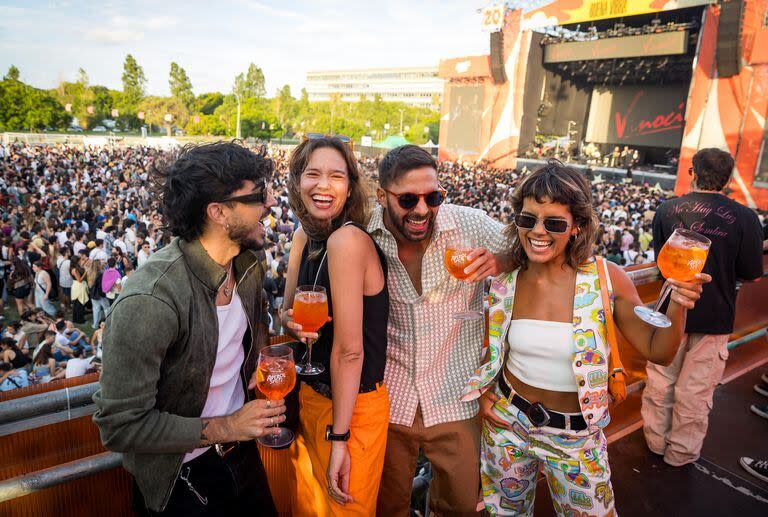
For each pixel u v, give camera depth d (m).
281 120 82.44
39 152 33.47
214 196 1.21
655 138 35.16
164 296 1.17
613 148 39.78
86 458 1.37
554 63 34.53
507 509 1.80
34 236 11.01
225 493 1.45
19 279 9.41
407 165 1.50
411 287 1.68
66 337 6.96
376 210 1.72
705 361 2.50
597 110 38.34
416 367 1.73
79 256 9.02
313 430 1.57
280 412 1.32
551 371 1.60
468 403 1.82
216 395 1.43
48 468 1.32
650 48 27.22
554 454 1.61
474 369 1.85
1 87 62.09
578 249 1.54
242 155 1.26
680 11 27.84
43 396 1.28
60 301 9.95
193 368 1.27
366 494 1.51
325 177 1.53
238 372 1.50
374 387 1.52
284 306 1.81
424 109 94.38
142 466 1.28
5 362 6.36
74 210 14.76
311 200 1.56
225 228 1.26
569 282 1.60
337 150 1.57
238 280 1.43
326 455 1.51
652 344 1.50
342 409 1.41
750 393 3.34
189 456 1.37
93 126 75.38
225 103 77.94
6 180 21.23
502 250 1.81
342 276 1.38
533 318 1.63
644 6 25.55
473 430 1.82
